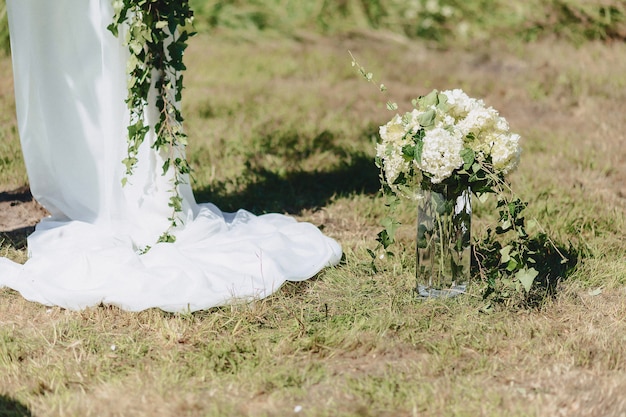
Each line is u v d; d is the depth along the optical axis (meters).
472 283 4.75
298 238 5.26
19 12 5.11
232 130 7.62
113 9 4.91
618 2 11.13
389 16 11.58
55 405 3.67
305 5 11.80
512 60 10.11
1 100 8.33
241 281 4.70
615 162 7.01
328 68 9.75
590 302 4.66
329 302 4.64
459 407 3.62
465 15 11.47
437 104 4.33
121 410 3.62
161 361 4.04
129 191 5.20
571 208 5.98
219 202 6.14
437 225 4.50
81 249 4.94
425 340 4.23
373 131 7.69
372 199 6.28
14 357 4.08
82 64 5.16
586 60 9.95
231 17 11.45
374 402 3.70
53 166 5.46
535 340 4.21
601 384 3.84
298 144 7.38
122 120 5.08
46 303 4.60
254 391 3.77
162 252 4.87
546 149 7.29
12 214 5.95
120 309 4.53
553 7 11.30
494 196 6.12
